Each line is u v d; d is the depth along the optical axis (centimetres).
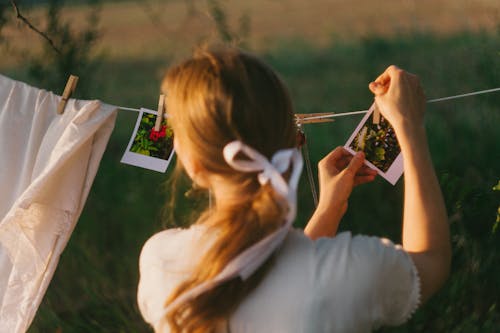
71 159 188
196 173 107
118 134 453
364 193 343
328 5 536
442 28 455
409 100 118
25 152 192
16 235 188
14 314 188
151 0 542
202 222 110
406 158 113
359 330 101
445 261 107
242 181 103
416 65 436
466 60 411
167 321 103
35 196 180
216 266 100
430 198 109
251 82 103
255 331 100
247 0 548
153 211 368
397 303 104
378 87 122
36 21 376
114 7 548
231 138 102
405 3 487
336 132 398
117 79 493
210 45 114
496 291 285
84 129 184
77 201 190
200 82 103
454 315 284
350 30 511
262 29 533
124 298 339
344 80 469
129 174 382
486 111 370
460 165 348
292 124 107
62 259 354
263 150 103
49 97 193
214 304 99
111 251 361
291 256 103
